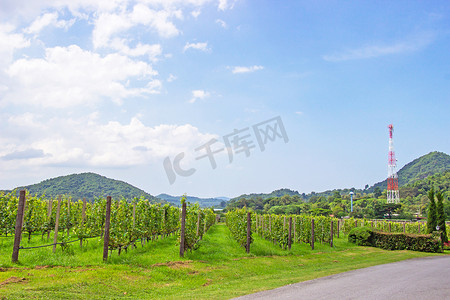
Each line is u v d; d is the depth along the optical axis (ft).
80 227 40.68
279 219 61.82
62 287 23.98
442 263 47.88
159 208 52.54
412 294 25.11
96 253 37.50
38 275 26.50
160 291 26.63
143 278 29.48
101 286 25.61
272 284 29.76
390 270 39.52
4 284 23.43
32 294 21.67
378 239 73.92
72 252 36.60
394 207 264.31
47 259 32.19
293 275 35.91
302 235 69.15
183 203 42.06
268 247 57.93
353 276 34.53
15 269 27.89
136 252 41.14
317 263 47.52
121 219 39.19
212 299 23.43
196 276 32.60
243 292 25.91
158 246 48.37
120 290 25.57
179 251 43.11
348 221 110.11
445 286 28.60
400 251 67.72
